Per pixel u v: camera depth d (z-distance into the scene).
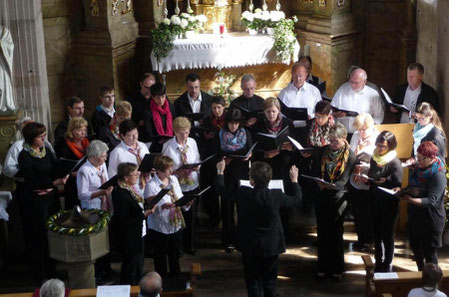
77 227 5.93
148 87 8.66
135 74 11.49
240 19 11.70
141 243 6.57
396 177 6.83
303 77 8.70
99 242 6.02
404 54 10.62
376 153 6.84
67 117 8.02
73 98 7.89
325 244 7.10
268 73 11.57
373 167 6.89
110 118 8.34
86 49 10.94
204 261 7.59
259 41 11.04
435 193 6.52
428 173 6.55
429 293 5.10
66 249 5.93
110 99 8.30
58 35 10.88
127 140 7.07
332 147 6.85
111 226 6.71
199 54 10.92
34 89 8.84
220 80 11.05
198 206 8.88
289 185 7.77
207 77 11.45
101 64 10.92
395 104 8.12
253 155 7.62
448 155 8.17
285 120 7.75
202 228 8.35
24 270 7.50
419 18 10.06
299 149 7.00
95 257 6.00
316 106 7.50
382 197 6.86
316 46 11.41
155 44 10.78
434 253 6.87
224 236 7.79
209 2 11.59
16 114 8.23
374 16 11.17
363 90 8.52
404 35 10.52
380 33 11.22
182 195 7.02
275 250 6.10
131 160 7.06
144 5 11.38
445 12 8.25
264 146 7.48
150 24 11.43
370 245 7.73
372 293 5.73
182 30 10.91
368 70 11.47
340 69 11.34
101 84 11.02
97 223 6.00
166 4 11.91
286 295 6.93
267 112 7.49
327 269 7.16
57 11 10.76
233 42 10.95
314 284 7.12
